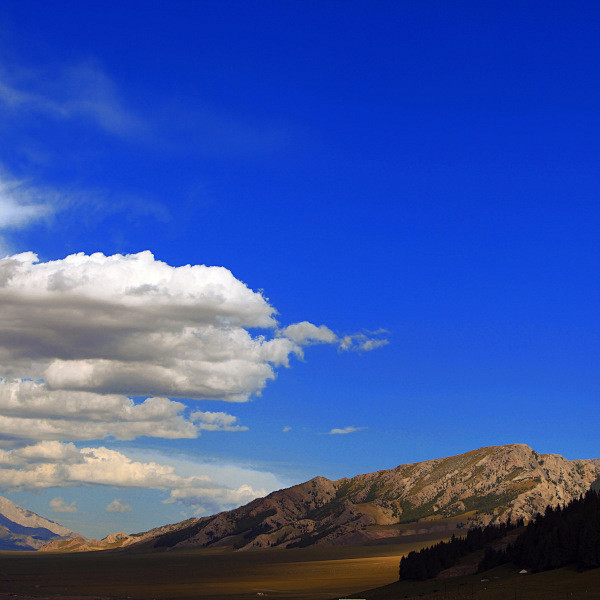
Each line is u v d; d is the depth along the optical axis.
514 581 197.38
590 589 172.12
